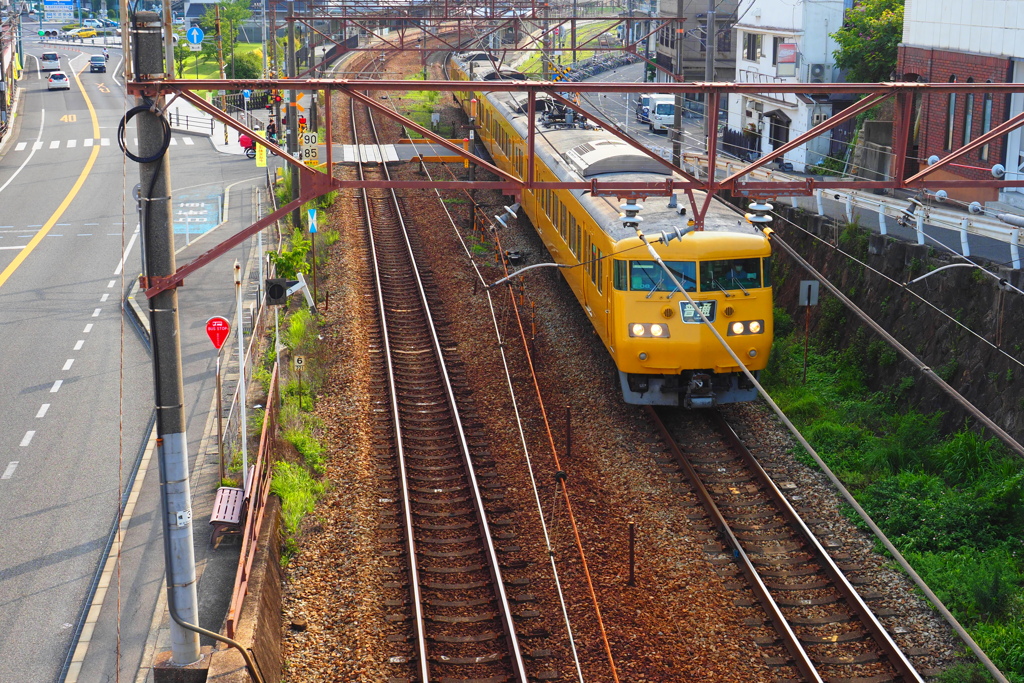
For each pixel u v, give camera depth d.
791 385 19.83
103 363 20.61
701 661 11.43
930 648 11.62
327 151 10.93
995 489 14.78
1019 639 11.56
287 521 13.91
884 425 17.88
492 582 13.02
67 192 39.09
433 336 22.06
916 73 28.64
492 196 34.44
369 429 17.83
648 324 17.22
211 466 15.48
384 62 67.12
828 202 25.31
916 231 20.39
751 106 42.34
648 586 12.95
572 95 27.78
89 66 83.44
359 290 25.28
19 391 19.05
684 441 17.38
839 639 11.81
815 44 37.69
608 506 15.09
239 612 10.96
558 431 17.92
